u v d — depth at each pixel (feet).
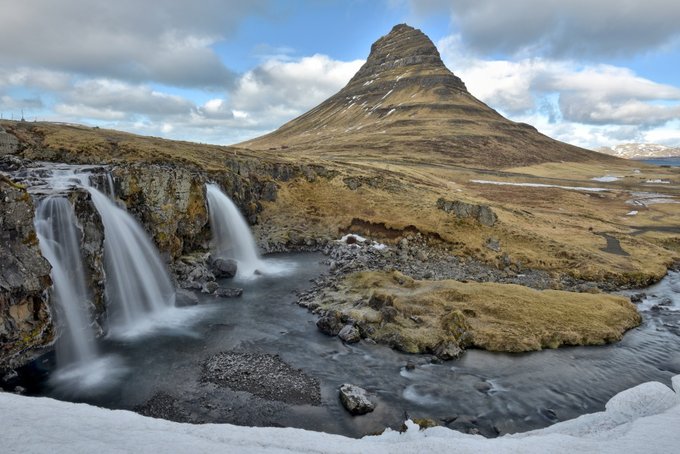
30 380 93.30
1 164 166.30
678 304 166.71
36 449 52.37
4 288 89.10
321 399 90.17
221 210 209.87
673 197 477.77
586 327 130.11
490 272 196.54
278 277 178.19
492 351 116.26
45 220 110.63
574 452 62.03
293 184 285.64
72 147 218.79
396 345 115.14
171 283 157.07
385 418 84.69
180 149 257.75
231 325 127.85
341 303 141.79
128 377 96.37
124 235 145.69
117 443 55.83
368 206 267.80
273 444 60.95
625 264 213.25
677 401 82.84
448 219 249.96
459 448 61.26
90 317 115.03
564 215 352.28
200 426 64.54
